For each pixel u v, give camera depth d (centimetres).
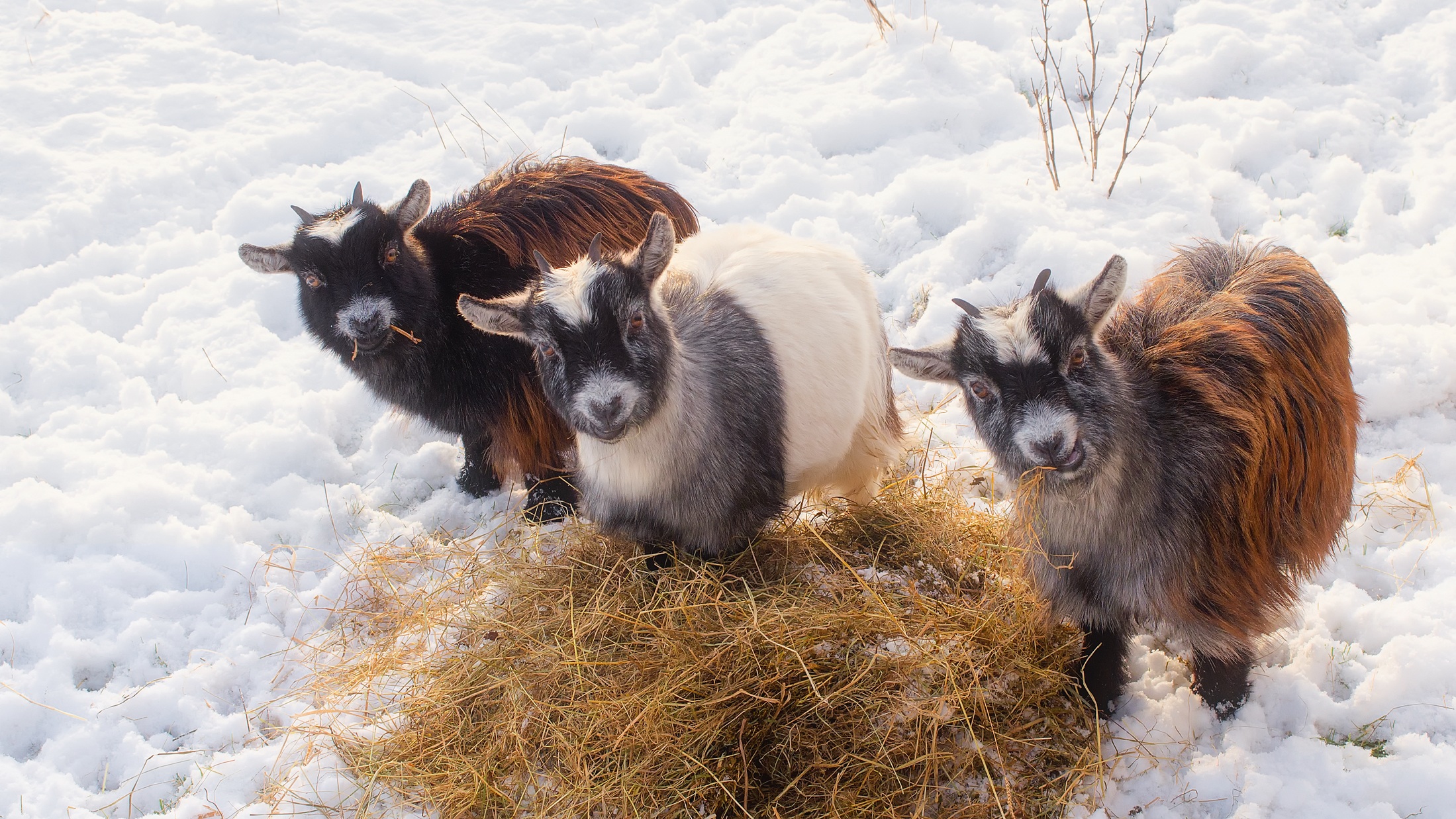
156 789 208
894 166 298
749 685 201
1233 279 205
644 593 215
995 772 198
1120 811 195
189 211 307
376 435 261
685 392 206
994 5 348
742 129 315
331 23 384
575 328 196
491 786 199
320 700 218
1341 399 202
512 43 366
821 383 217
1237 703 202
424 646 218
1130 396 191
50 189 310
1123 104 304
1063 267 264
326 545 243
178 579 237
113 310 285
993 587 214
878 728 198
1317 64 307
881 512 227
